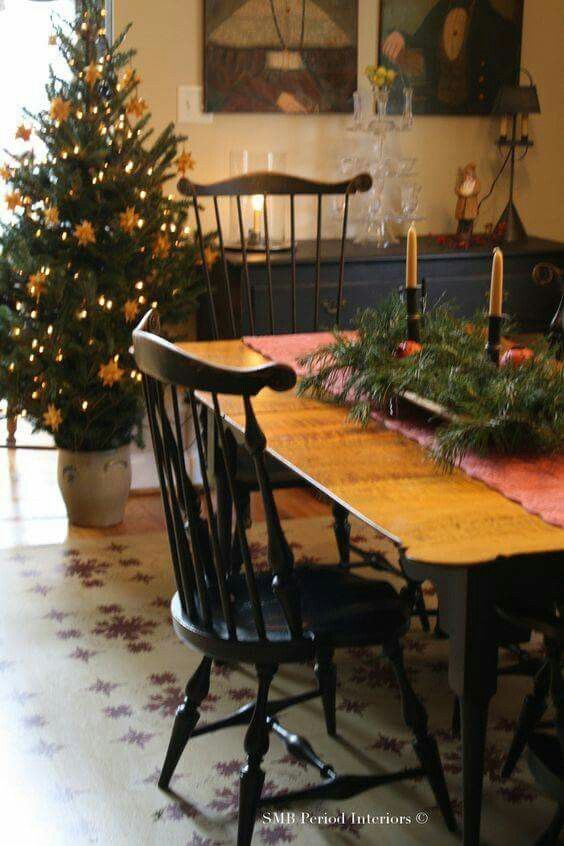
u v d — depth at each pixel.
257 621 1.89
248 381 1.68
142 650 2.85
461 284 3.95
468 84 4.31
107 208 3.39
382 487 1.79
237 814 2.17
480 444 1.93
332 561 3.40
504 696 2.64
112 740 2.43
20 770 2.30
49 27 4.62
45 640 2.89
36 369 3.36
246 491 2.59
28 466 4.38
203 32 3.95
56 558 3.43
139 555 3.46
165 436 1.96
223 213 4.09
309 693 2.37
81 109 3.36
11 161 4.45
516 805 2.20
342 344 2.38
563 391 1.99
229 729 2.48
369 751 2.39
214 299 3.88
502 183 4.50
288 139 4.16
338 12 4.07
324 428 2.14
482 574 1.62
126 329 3.42
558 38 4.43
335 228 4.26
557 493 1.75
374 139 4.24
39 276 3.29
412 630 3.00
